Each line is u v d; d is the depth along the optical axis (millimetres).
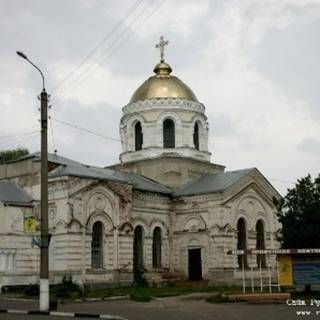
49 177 52750
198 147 68500
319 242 41156
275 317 26906
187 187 64125
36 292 44438
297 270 39469
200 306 33812
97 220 53781
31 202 52906
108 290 49188
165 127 67062
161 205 61875
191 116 67375
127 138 67938
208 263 59438
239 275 59312
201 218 60719
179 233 62000
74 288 46156
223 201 59562
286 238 41906
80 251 51469
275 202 43562
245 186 62906
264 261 63812
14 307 34438
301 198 42125
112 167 68625
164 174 64625
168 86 67938
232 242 59688
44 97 33219
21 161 55219
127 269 55312
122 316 28297
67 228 50875
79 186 52375
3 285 48000
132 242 56406
